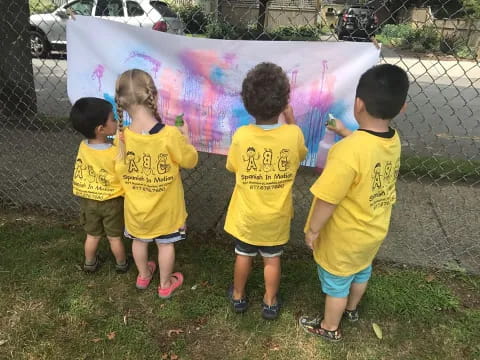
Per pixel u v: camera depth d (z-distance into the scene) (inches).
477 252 121.7
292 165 84.7
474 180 169.8
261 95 78.9
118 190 99.7
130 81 85.6
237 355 87.6
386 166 75.7
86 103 94.0
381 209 78.6
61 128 212.7
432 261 116.9
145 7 338.3
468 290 106.7
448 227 135.2
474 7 271.0
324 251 82.6
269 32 121.6
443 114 275.4
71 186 155.8
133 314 97.3
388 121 75.2
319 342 90.7
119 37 106.9
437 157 193.3
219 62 102.4
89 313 97.1
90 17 107.2
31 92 211.3
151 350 88.0
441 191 160.6
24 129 207.2
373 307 99.6
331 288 84.7
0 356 85.7
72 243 122.0
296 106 100.9
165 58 105.6
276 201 85.3
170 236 96.9
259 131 82.2
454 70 424.8
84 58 111.0
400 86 71.4
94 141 98.3
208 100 106.7
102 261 115.0
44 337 90.5
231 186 160.7
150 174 89.9
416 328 95.0
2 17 194.5
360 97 73.8
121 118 87.5
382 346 90.3
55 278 107.9
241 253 91.0
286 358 86.9
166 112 110.2
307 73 97.9
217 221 134.6
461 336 92.5
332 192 73.7
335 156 74.1
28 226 130.3
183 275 109.8
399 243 125.6
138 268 103.0
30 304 99.2
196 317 96.9
